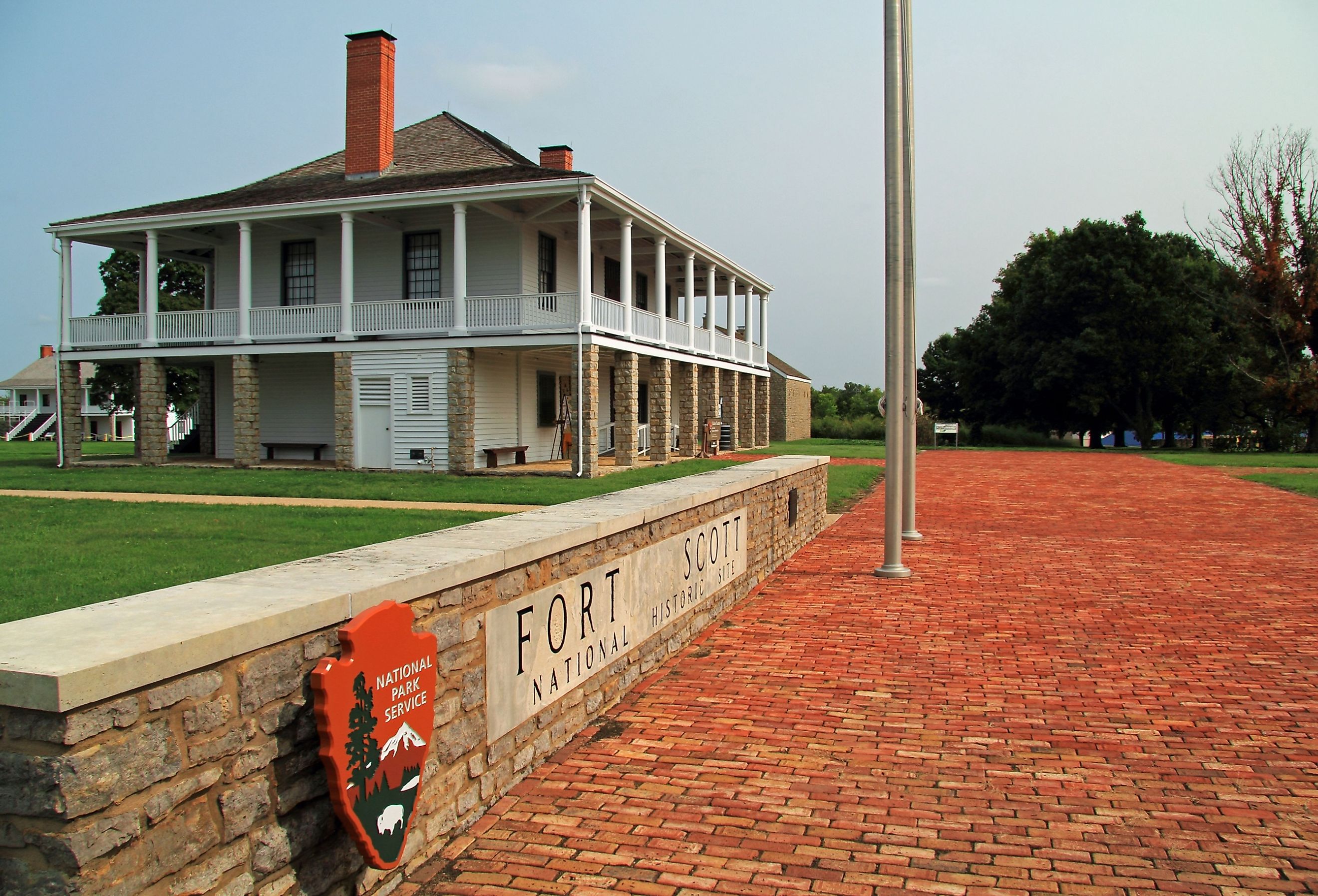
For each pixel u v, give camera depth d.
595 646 5.32
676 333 27.38
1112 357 45.88
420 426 22.58
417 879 3.46
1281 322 42.38
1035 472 26.45
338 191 23.89
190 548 10.05
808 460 12.30
